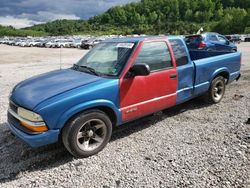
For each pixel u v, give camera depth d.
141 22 168.50
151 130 5.19
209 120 5.64
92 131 4.23
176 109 6.36
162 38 5.20
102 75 4.54
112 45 5.14
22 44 47.22
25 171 3.85
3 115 6.14
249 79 9.66
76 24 193.88
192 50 7.60
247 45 31.75
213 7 157.00
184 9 164.88
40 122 3.76
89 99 4.07
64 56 23.38
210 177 3.60
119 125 4.69
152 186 3.46
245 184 3.44
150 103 4.93
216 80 6.49
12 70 14.02
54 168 3.93
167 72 5.14
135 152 4.34
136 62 4.68
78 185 3.53
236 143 4.53
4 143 4.71
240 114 5.90
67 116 3.90
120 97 4.46
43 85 4.33
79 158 4.17
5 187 3.51
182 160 4.05
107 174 3.75
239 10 125.06
